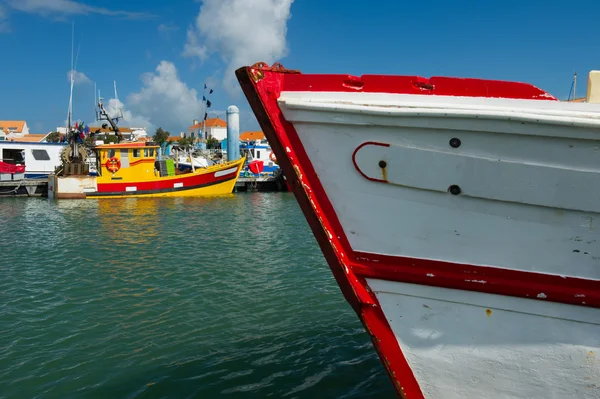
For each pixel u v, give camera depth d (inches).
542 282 131.3
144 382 218.1
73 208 933.8
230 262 459.5
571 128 118.7
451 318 138.9
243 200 1099.9
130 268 436.5
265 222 741.9
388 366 146.2
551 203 125.6
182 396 205.3
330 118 132.6
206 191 1207.6
